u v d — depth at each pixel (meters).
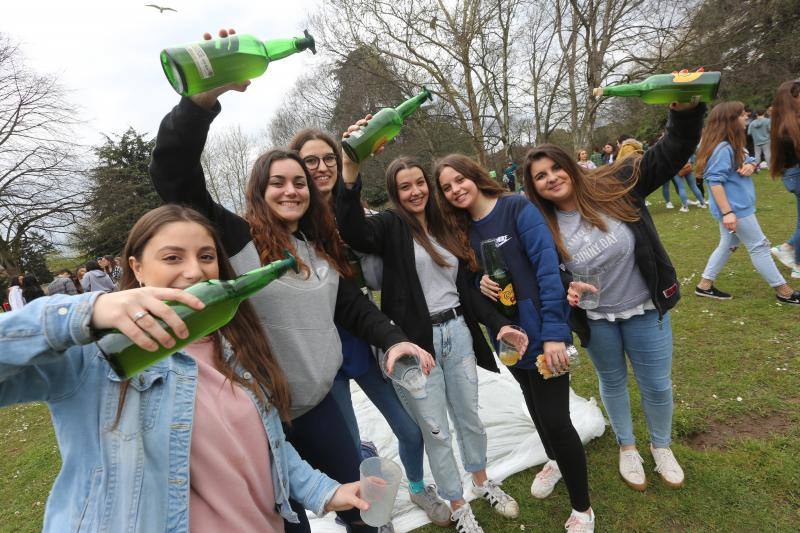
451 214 1.88
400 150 16.22
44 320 0.65
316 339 1.43
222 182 27.09
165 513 0.86
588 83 12.52
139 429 0.86
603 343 1.87
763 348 2.83
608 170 1.83
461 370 1.88
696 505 1.83
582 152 8.68
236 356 1.12
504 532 1.91
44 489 2.81
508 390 2.90
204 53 1.04
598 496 1.98
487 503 2.08
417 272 1.81
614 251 1.72
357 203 1.66
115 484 0.81
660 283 1.75
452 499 1.91
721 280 4.13
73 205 16.70
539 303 1.71
